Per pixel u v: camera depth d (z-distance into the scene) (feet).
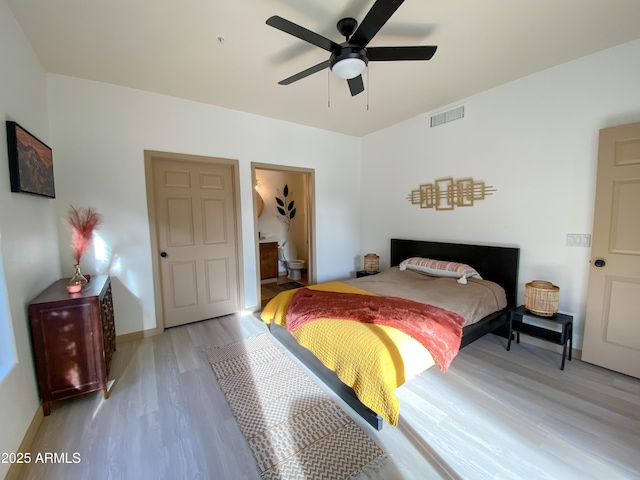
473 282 9.52
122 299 9.45
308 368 7.64
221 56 7.47
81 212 8.62
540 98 8.62
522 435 5.30
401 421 5.69
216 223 11.43
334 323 6.63
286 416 5.92
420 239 12.64
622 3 5.67
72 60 7.55
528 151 9.00
